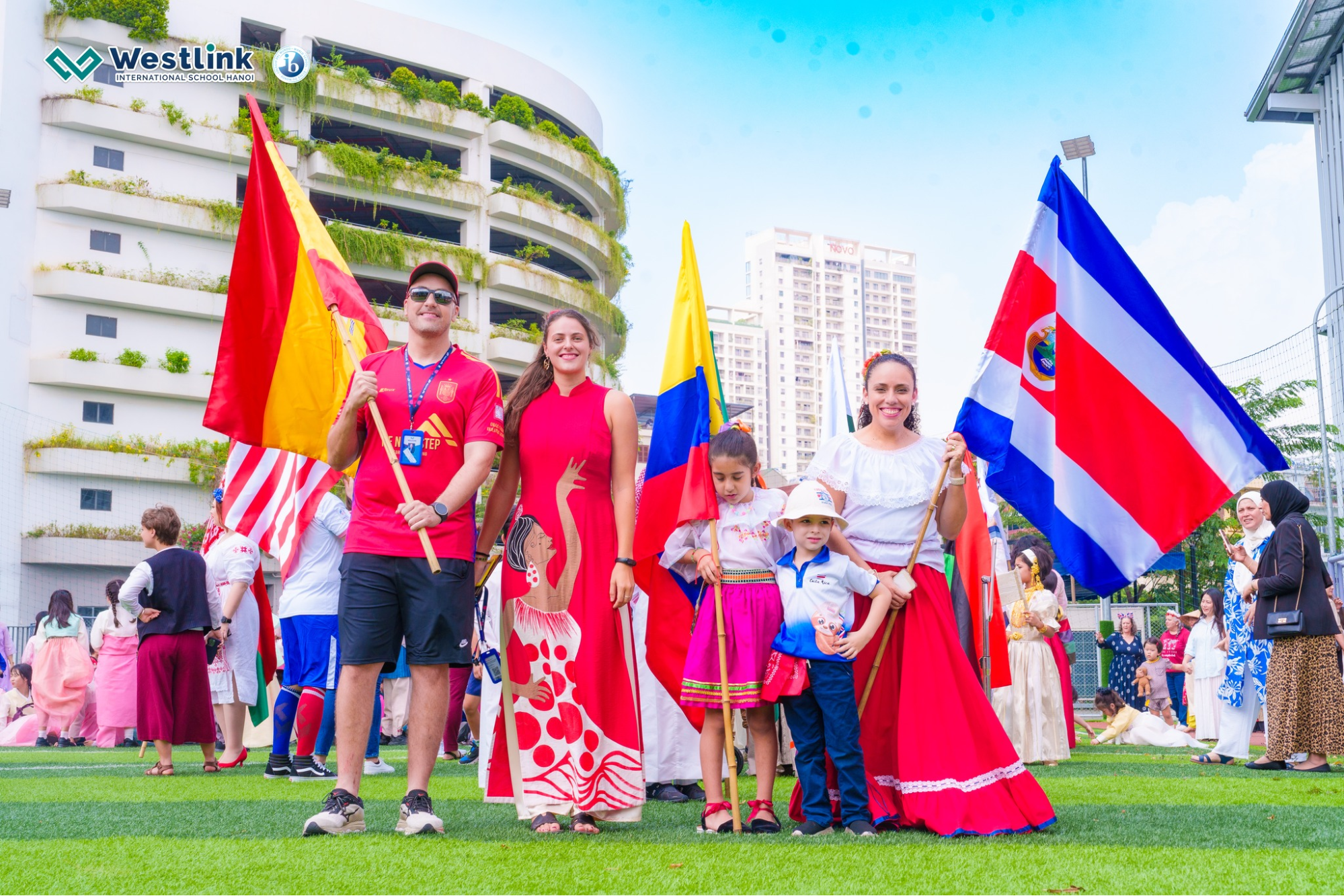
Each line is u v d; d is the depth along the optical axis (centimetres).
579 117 4503
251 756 889
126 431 3306
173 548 712
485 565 440
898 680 414
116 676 1113
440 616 381
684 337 471
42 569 3145
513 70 4225
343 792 377
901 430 441
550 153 4116
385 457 392
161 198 3350
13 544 3098
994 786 385
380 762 716
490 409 402
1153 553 453
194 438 3403
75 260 3266
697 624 424
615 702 411
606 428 421
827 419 905
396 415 396
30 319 3200
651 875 286
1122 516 455
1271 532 771
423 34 4031
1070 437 458
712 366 468
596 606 411
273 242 460
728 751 393
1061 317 468
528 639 412
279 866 301
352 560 384
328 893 263
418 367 405
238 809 468
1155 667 1279
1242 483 454
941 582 420
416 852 326
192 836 377
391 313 3531
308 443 452
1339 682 686
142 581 685
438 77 4141
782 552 431
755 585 419
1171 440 461
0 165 3123
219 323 3484
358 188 3638
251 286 456
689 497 428
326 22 3819
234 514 675
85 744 1205
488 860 311
